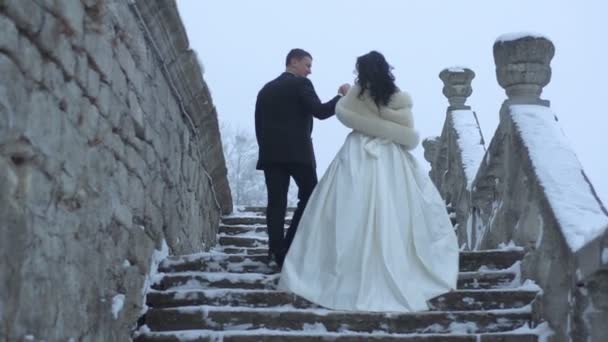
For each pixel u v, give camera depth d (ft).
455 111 34.53
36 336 12.16
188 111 24.57
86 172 14.60
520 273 19.58
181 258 20.49
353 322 17.63
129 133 17.70
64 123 13.39
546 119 21.81
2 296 10.93
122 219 17.07
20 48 11.55
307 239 18.69
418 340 16.85
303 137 21.07
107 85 15.93
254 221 34.73
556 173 19.53
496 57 23.61
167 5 19.26
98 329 15.24
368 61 19.63
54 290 12.93
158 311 17.99
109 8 15.96
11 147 11.32
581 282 15.72
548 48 23.12
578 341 15.72
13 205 11.31
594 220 17.47
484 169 25.20
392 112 19.33
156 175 20.44
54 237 12.93
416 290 17.92
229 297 18.62
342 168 19.01
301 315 17.70
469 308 18.37
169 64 21.44
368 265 17.93
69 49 13.60
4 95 10.98
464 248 29.14
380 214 18.24
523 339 16.85
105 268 15.79
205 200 29.50
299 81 21.15
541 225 18.74
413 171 19.34
